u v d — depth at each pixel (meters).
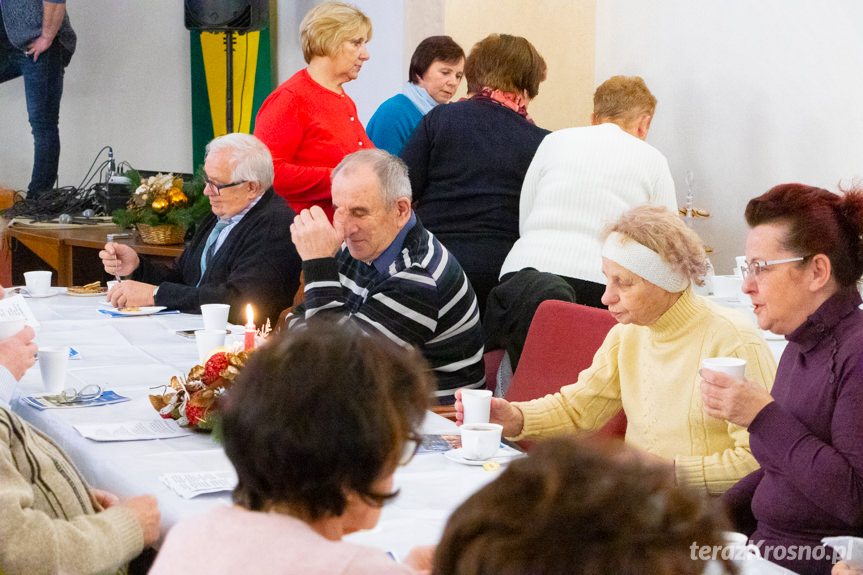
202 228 4.23
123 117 8.10
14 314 3.27
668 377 2.24
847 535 1.79
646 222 2.20
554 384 2.71
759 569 1.46
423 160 4.04
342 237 2.89
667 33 5.67
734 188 5.35
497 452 2.06
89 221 6.50
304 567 0.96
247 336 2.18
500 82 4.00
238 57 7.56
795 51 4.97
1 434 1.61
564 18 6.08
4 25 7.11
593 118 3.99
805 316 1.82
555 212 3.67
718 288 3.70
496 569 0.66
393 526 1.64
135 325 3.50
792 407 1.85
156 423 2.24
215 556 0.99
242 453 1.05
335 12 4.44
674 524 0.65
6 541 1.46
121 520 1.64
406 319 2.89
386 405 1.05
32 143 7.99
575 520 0.66
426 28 5.95
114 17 7.98
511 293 3.28
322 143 4.47
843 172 4.77
